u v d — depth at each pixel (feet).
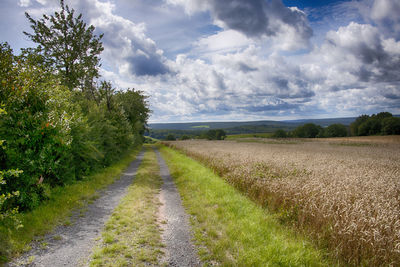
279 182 26.61
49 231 16.92
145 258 13.76
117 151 63.72
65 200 23.89
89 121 45.78
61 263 12.78
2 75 20.77
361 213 16.28
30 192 20.66
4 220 16.28
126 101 122.01
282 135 341.21
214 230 18.04
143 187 32.91
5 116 20.26
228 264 13.21
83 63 69.26
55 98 25.88
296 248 14.90
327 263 13.78
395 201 20.49
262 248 14.78
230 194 28.07
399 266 12.75
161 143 209.87
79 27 68.28
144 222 19.65
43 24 65.57
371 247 13.93
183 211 23.40
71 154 32.14
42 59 60.23
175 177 42.55
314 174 32.42
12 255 13.10
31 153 21.68
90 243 15.47
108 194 29.04
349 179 28.22
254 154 63.77
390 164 53.83
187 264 13.41
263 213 21.79
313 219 18.28
